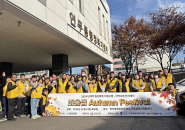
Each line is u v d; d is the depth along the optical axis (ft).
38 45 40.98
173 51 56.49
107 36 73.00
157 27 56.90
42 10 25.09
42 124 17.03
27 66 81.00
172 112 18.97
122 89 23.73
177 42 50.67
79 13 40.83
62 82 25.22
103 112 20.15
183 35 49.01
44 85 25.18
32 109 20.45
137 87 23.25
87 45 44.88
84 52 51.31
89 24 48.55
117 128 14.66
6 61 64.08
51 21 27.43
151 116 19.12
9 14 22.26
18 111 21.08
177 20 51.70
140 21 62.44
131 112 19.62
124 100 20.06
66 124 16.70
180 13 52.29
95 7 57.11
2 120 19.45
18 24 25.25
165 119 17.34
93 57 61.98
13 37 33.50
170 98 19.33
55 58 54.13
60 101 21.36
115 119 18.15
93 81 25.27
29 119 19.63
